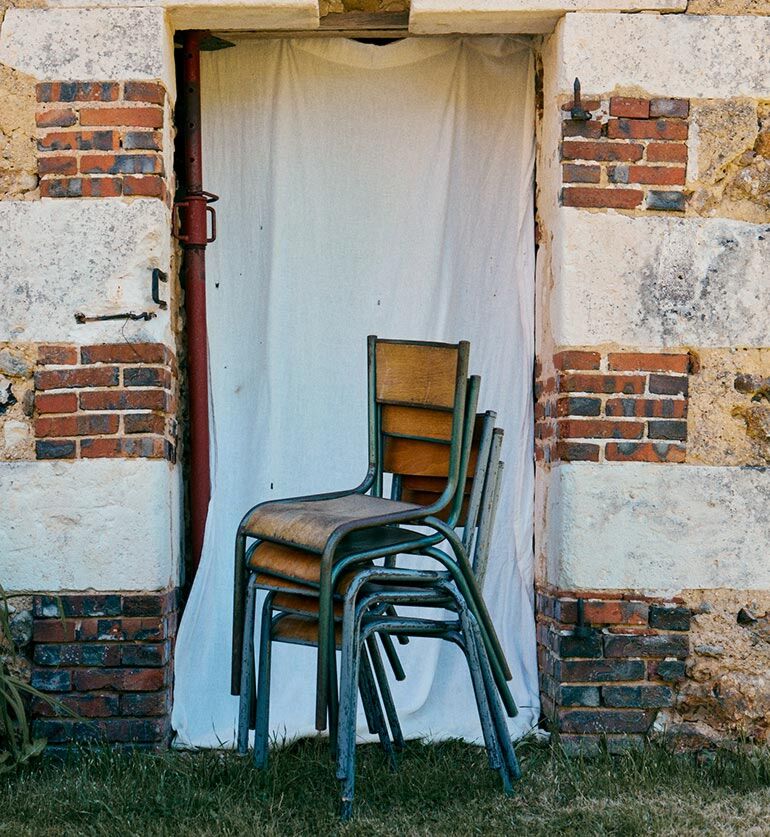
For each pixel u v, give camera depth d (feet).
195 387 14.24
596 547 13.03
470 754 12.98
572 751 12.95
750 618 13.08
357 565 11.26
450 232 14.69
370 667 12.55
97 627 12.84
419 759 12.50
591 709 13.05
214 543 14.19
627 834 10.62
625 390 13.09
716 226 13.24
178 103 14.37
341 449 14.53
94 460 12.86
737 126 13.25
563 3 13.16
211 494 14.35
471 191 14.76
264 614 11.63
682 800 11.49
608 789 11.78
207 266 14.57
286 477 14.46
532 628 14.23
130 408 12.89
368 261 14.62
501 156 14.70
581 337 13.10
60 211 12.92
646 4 13.20
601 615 13.02
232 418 14.53
